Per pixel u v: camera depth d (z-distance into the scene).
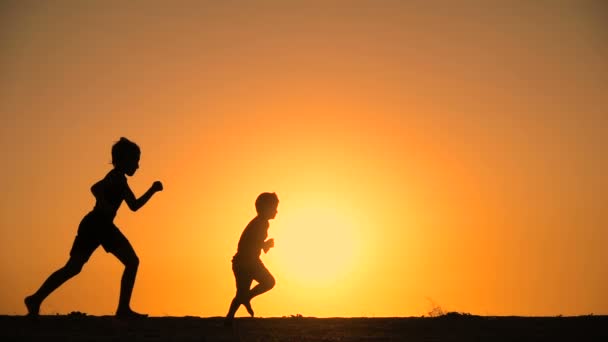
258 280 10.85
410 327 10.48
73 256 10.41
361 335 9.66
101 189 10.45
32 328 9.55
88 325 9.89
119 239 10.64
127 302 10.77
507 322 11.08
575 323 10.91
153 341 8.65
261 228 10.96
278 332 9.80
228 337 9.15
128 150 10.65
